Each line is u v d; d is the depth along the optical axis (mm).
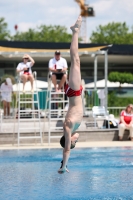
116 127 29562
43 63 62500
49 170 17031
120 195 12664
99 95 30688
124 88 62875
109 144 25734
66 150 11578
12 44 48625
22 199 12258
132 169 17375
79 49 32375
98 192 13094
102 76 65625
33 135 26906
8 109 30188
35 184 14305
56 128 27656
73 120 11461
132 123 27688
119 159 19922
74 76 11531
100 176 15758
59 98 27312
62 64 27969
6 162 19203
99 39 109875
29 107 32062
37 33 113375
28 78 27406
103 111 30016
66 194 12844
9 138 26562
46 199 12227
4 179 15195
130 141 27562
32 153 21875
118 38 107875
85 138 27469
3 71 60688
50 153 21844
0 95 30219
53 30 111375
